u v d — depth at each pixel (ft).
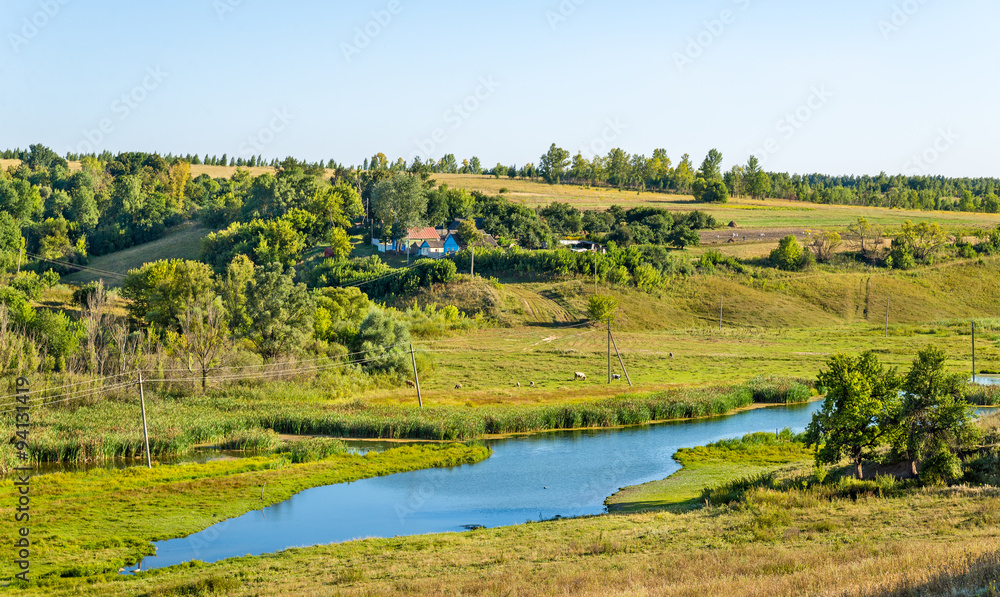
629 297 483.10
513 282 503.61
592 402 253.03
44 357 268.62
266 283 315.37
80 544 119.03
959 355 351.67
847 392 124.06
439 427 216.54
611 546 94.58
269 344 312.09
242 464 178.50
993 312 500.74
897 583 54.65
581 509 143.74
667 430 228.43
